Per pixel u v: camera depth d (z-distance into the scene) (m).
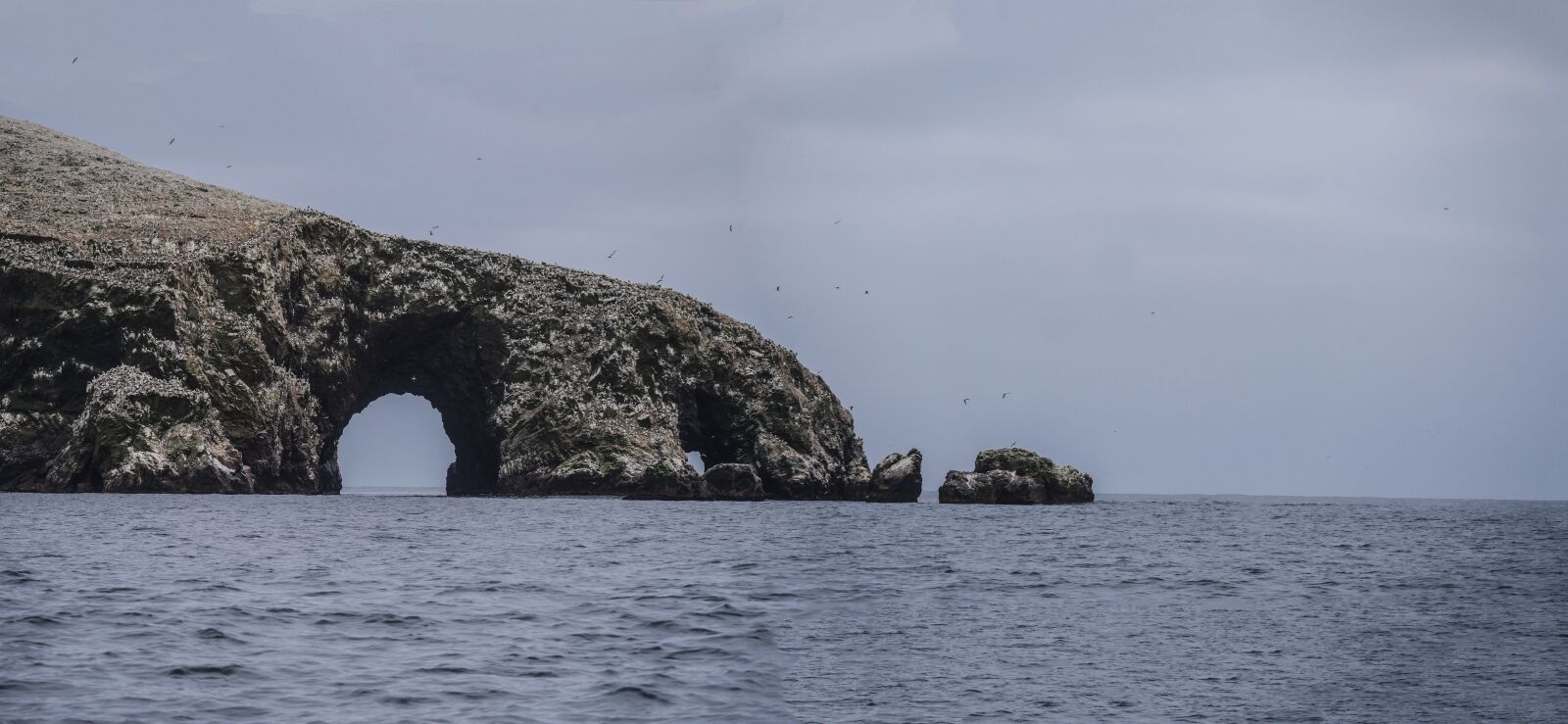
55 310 115.56
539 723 21.23
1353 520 112.81
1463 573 52.75
